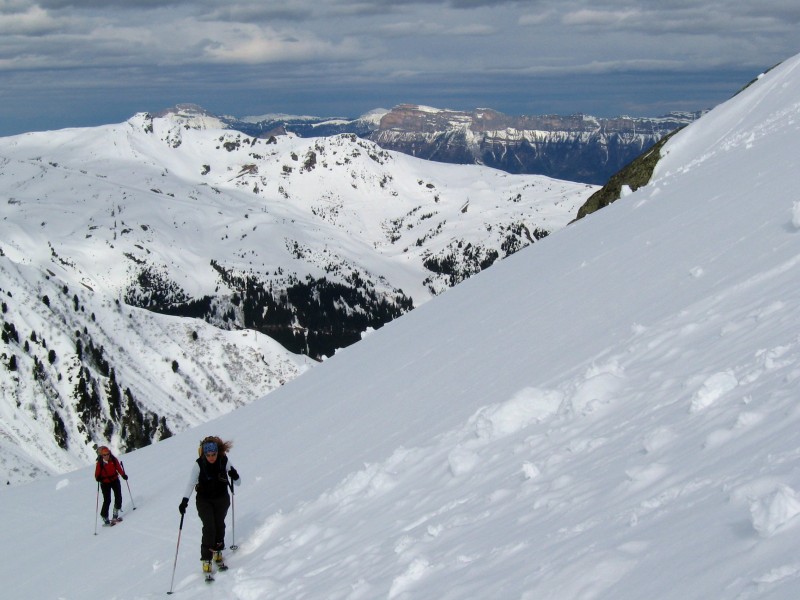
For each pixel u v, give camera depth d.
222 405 180.00
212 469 12.09
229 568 11.76
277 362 199.12
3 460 130.75
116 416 156.50
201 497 11.99
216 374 187.00
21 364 151.62
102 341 174.25
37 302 167.88
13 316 160.50
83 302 183.75
